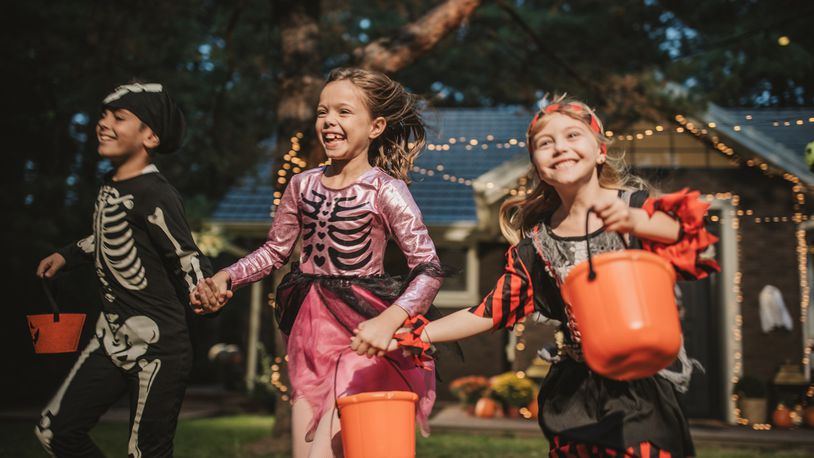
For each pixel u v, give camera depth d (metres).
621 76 9.03
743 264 10.71
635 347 2.06
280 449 6.89
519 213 2.76
